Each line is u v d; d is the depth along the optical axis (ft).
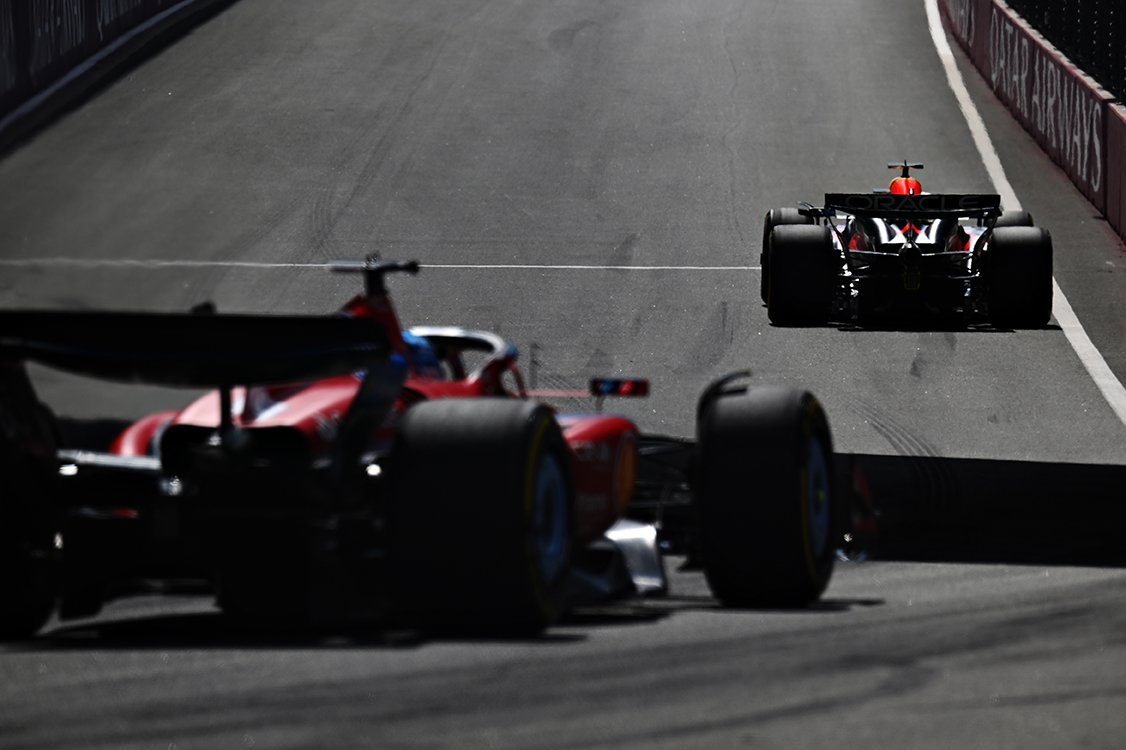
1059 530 96.94
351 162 280.72
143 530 61.11
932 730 46.98
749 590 68.59
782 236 182.60
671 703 50.19
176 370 59.52
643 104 325.21
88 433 86.33
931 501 108.99
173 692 52.16
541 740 45.83
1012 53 325.62
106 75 332.80
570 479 64.49
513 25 391.24
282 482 59.77
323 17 394.11
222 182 262.67
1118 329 185.26
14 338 60.03
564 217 248.32
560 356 171.22
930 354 170.81
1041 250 179.32
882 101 332.39
